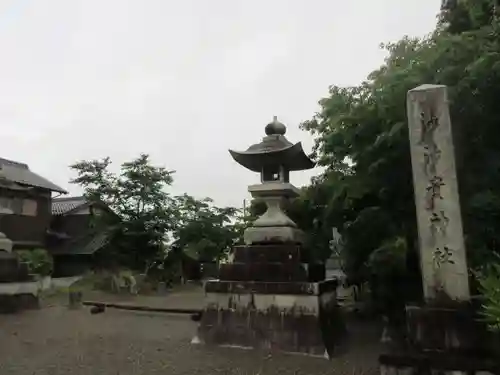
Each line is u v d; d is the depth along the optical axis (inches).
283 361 334.3
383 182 391.5
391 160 369.4
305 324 356.2
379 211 403.2
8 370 311.4
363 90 455.5
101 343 405.4
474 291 291.6
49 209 1309.1
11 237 1160.2
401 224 393.7
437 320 253.8
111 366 323.6
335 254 668.7
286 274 378.3
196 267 1485.0
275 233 398.0
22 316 561.3
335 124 429.1
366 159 394.9
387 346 384.5
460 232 263.9
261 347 365.4
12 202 1178.6
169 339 423.2
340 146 442.9
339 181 452.4
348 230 436.1
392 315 420.2
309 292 361.4
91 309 623.8
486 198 320.5
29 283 625.0
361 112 409.4
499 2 352.2
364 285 584.4
